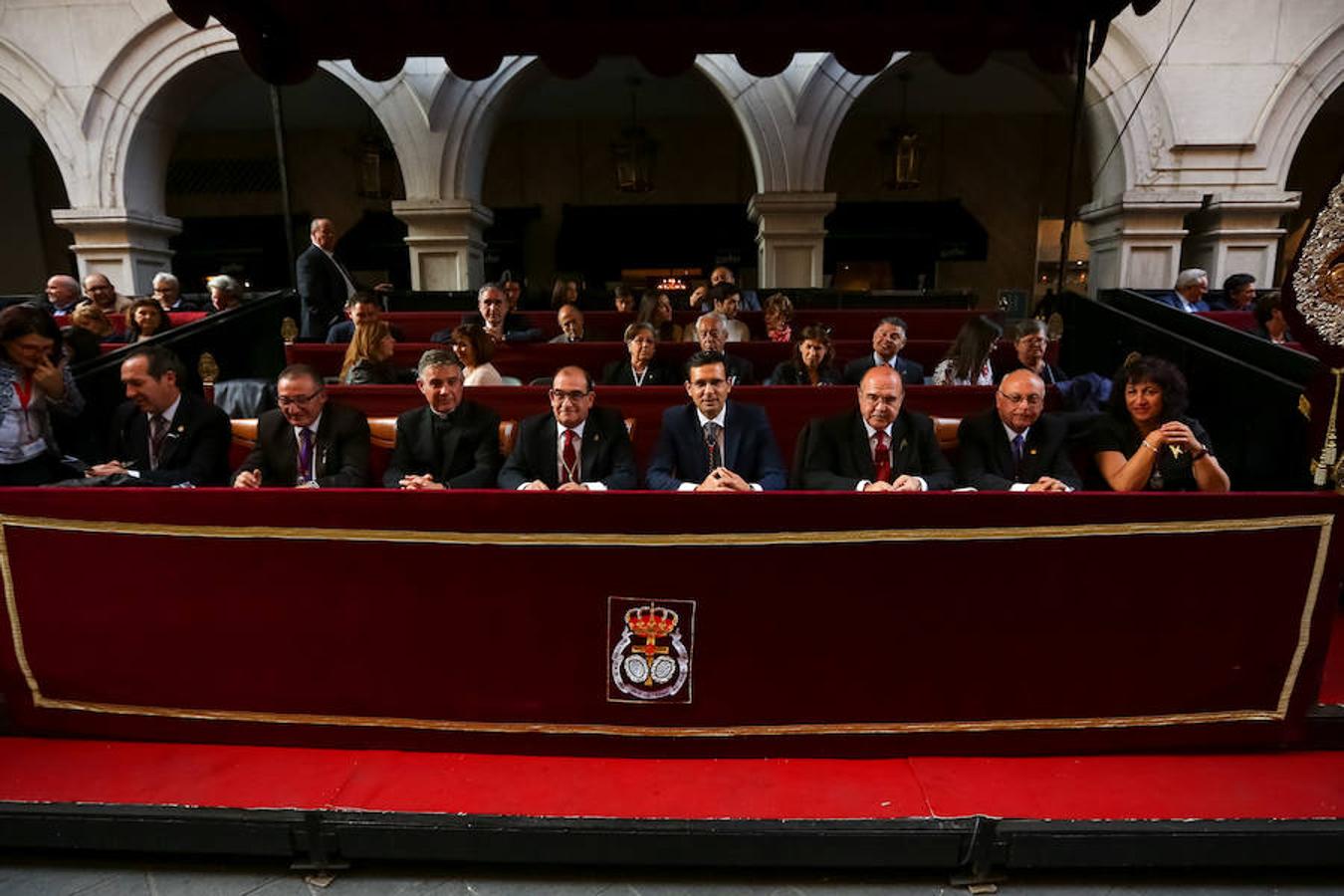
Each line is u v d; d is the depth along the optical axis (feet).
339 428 11.27
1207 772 7.32
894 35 14.51
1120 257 27.45
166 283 21.90
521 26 14.26
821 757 7.54
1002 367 17.69
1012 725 7.41
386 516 7.05
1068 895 6.76
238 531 7.16
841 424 11.24
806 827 6.68
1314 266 6.98
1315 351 7.10
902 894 6.80
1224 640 7.22
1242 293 22.44
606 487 10.87
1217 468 9.12
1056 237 39.60
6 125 37.76
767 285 29.48
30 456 9.88
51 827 6.89
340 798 7.00
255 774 7.34
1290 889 6.81
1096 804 6.89
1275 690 7.35
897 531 6.95
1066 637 7.20
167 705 7.68
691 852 6.75
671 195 40.86
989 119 39.06
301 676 7.50
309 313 21.20
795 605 7.14
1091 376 13.83
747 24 14.34
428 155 28.53
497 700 7.46
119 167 28.19
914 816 6.79
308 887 6.88
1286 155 26.73
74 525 7.25
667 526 6.97
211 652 7.50
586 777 7.32
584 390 10.81
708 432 11.59
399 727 7.57
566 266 40.16
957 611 7.14
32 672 7.67
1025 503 6.85
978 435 10.95
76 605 7.48
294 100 35.60
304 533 7.13
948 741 7.47
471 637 7.32
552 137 40.52
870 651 7.25
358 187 35.04
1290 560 7.04
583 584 7.14
